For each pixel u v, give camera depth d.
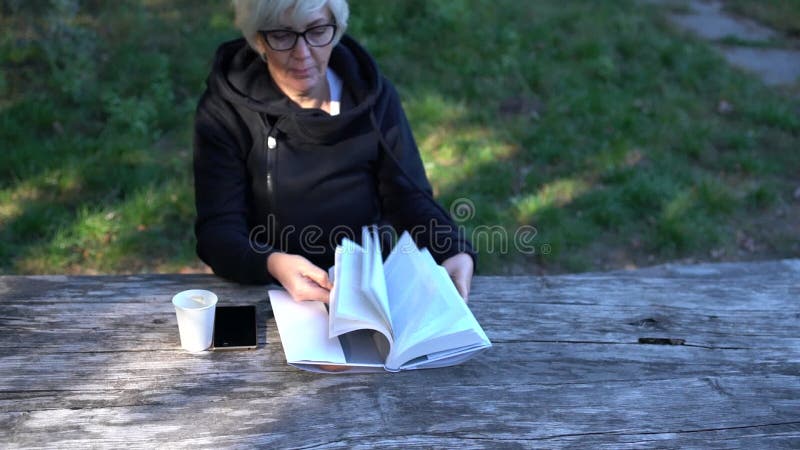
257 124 2.10
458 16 6.34
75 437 1.50
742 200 4.83
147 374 1.70
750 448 1.60
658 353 1.90
